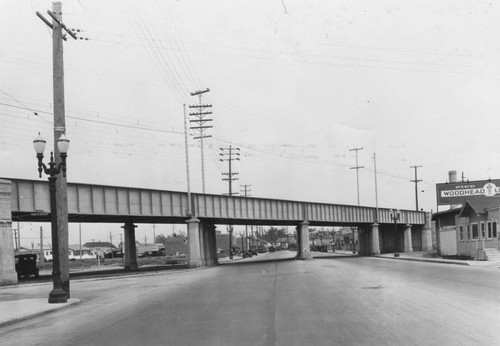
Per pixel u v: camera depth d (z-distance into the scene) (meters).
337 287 18.95
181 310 14.23
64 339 10.44
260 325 10.69
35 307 17.00
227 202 54.59
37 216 40.22
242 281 25.48
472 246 41.25
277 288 19.91
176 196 48.84
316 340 8.77
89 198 40.22
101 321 13.05
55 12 21.62
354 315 11.45
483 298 13.77
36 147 18.45
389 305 12.91
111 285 29.38
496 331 8.93
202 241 55.44
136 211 44.12
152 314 13.76
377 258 58.16
